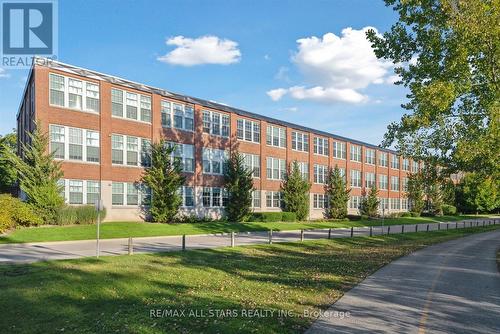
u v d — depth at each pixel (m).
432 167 22.31
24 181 29.14
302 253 21.78
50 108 30.89
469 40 16.70
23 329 8.76
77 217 31.08
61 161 31.08
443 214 83.88
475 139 18.84
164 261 16.84
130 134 36.06
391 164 78.81
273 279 13.84
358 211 68.38
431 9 18.33
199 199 42.06
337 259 19.27
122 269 14.36
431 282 13.46
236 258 18.89
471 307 10.11
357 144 68.94
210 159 43.72
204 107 43.28
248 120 48.97
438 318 9.04
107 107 34.28
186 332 7.97
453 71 17.98
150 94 37.88
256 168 49.91
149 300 10.85
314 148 59.38
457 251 24.12
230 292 11.71
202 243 25.02
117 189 34.84
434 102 16.97
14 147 54.69
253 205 48.94
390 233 37.97
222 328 8.08
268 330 7.95
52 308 10.04
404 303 10.40
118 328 8.44
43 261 15.87
